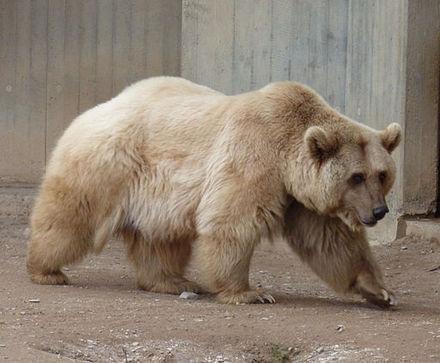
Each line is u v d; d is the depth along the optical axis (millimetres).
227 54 18562
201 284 13906
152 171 12680
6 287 13094
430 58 16766
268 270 15359
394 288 14117
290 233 12711
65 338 10445
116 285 13797
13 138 21359
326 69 17875
